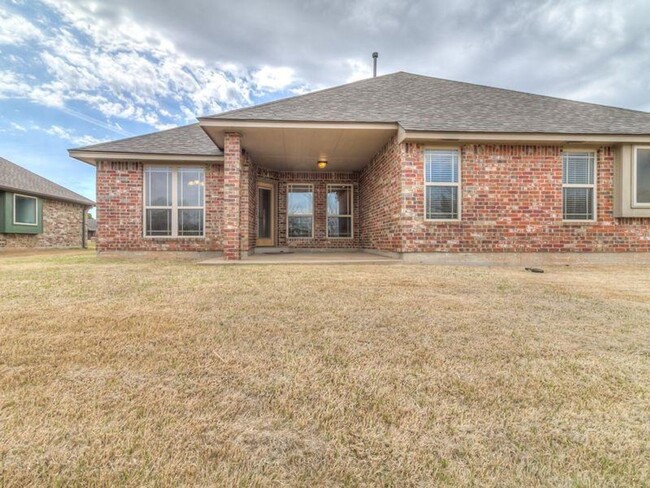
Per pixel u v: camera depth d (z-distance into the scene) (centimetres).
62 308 321
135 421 145
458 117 768
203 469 120
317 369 196
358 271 580
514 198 737
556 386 179
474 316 304
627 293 407
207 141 989
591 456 128
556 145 735
